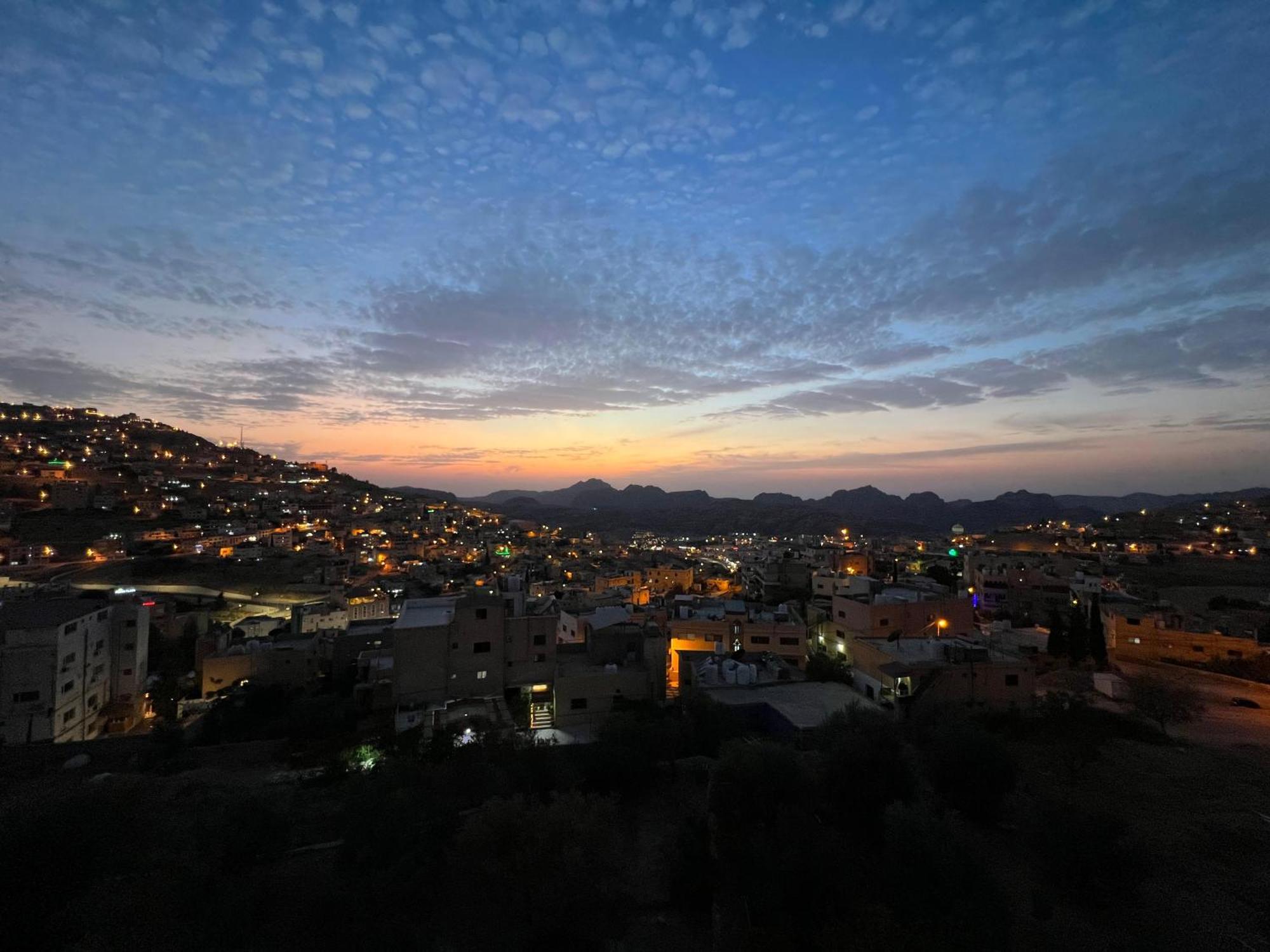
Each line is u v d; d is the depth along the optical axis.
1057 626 50.59
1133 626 54.62
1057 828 18.66
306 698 36.81
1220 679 47.06
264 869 18.28
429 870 18.27
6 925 14.65
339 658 46.34
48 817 16.61
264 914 16.64
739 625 44.44
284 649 46.38
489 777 23.92
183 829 20.30
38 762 32.97
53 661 41.56
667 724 28.31
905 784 21.61
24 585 74.00
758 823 20.23
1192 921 16.67
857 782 21.55
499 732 29.02
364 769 27.55
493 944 16.28
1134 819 22.50
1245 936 16.05
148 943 14.88
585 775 25.86
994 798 21.69
